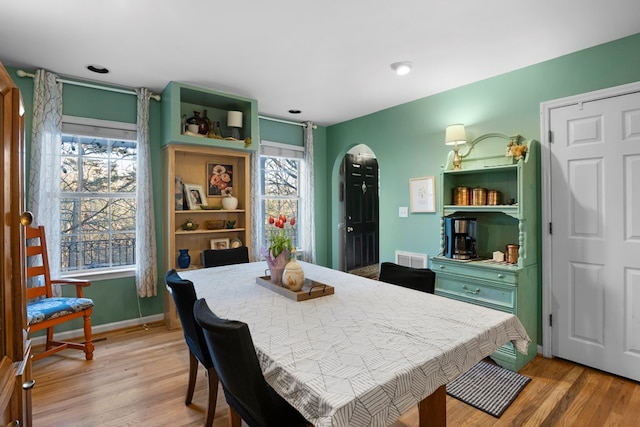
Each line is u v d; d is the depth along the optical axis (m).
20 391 1.12
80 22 2.09
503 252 2.89
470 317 1.50
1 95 1.05
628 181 2.27
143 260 3.25
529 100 2.75
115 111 3.22
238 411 1.33
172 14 2.01
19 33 2.22
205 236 3.71
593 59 2.42
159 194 3.47
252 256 3.86
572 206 2.52
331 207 4.86
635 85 2.22
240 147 3.55
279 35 2.27
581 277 2.49
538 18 2.06
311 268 2.63
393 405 0.98
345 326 1.41
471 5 1.93
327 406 0.88
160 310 3.49
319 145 4.83
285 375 1.05
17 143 1.13
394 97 3.58
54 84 2.85
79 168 3.15
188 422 1.87
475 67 2.80
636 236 2.25
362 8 1.96
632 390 2.16
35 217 2.74
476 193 2.87
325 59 2.66
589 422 1.85
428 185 3.54
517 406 2.01
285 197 4.56
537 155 2.69
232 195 3.91
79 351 2.78
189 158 3.62
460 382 2.28
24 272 1.25
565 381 2.29
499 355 2.49
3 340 1.06
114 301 3.25
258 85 3.23
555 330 2.62
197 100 3.57
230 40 2.34
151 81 3.12
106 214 3.31
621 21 2.09
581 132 2.47
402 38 2.31
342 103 3.80
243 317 1.52
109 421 1.87
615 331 2.34
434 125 3.48
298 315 1.55
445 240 3.00
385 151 4.02
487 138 2.97
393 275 2.22
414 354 1.15
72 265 3.14
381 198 4.08
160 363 2.57
